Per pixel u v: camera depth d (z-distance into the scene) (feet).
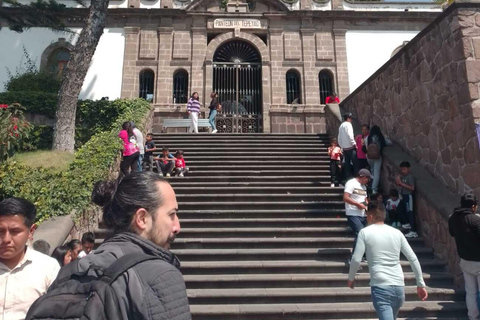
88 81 61.62
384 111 33.76
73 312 4.80
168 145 41.52
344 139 32.65
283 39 65.51
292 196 29.86
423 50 26.63
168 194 6.26
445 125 23.81
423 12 65.41
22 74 58.44
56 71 60.75
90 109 51.13
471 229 16.53
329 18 65.92
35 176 25.41
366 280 20.24
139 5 66.13
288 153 39.58
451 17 22.98
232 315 17.44
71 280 5.27
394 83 31.68
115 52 63.05
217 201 29.66
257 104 64.03
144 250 5.65
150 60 63.26
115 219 5.96
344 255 22.45
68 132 41.57
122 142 32.78
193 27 64.75
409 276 20.45
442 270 21.52
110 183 11.33
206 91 62.28
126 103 50.85
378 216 14.46
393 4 68.18
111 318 4.73
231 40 65.26
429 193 23.24
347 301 18.79
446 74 23.66
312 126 62.13
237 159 38.04
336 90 63.31
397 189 27.68
